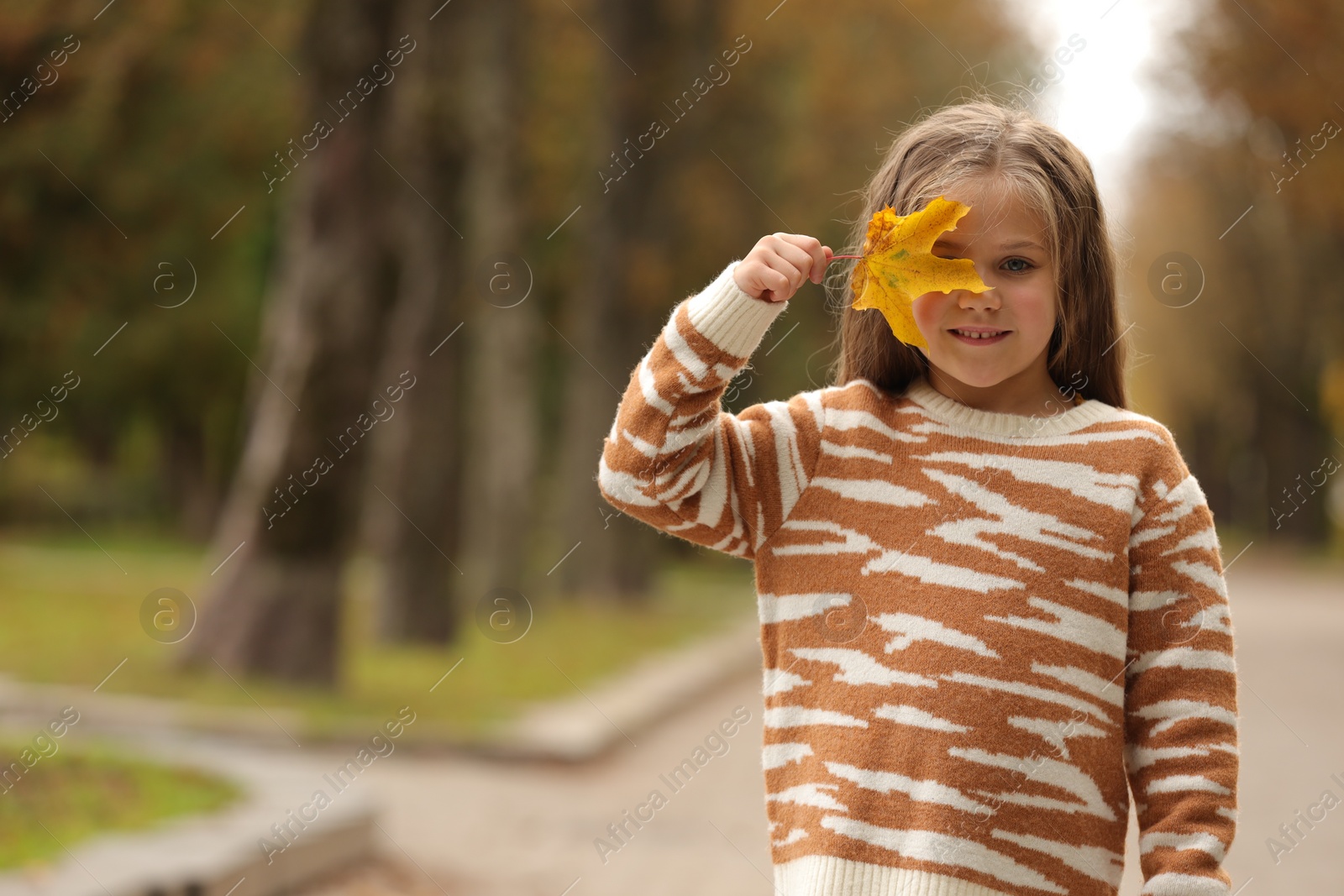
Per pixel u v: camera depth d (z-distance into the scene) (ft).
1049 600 8.10
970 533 8.30
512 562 66.39
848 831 7.94
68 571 77.97
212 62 61.93
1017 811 7.86
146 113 70.08
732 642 64.28
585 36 72.95
